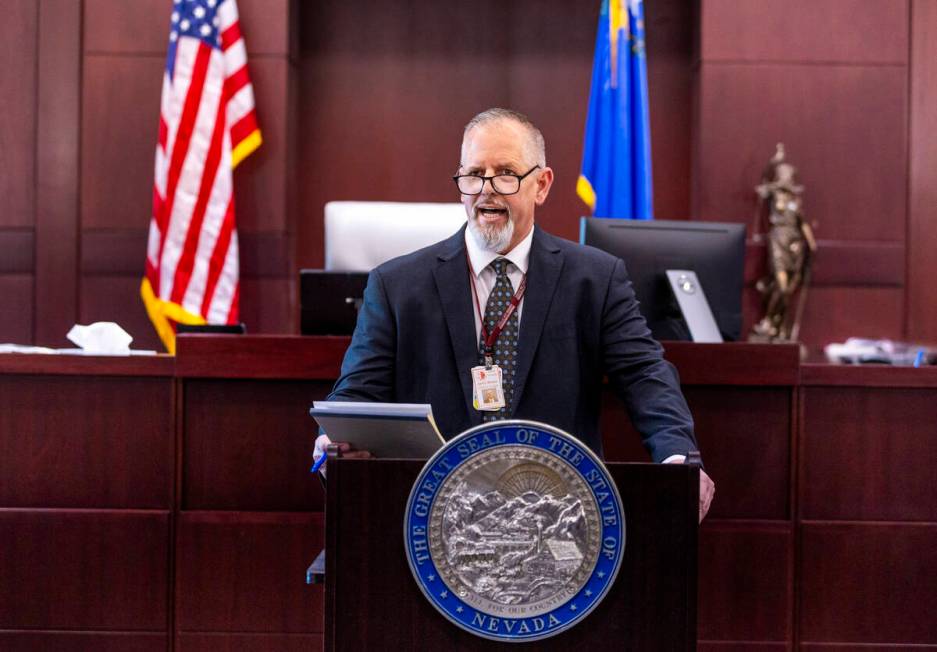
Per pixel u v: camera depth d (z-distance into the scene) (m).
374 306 3.31
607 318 3.28
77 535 4.18
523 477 2.43
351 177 8.62
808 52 8.00
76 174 7.95
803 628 4.18
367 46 8.63
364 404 2.61
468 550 2.42
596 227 4.74
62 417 4.20
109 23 7.93
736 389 4.20
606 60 7.66
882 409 4.21
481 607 2.41
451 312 3.23
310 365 4.17
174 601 4.19
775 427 4.21
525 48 8.63
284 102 7.95
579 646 2.42
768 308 7.73
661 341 4.40
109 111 7.93
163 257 7.50
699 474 2.45
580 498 2.42
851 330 8.02
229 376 4.18
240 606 4.18
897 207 8.00
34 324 7.98
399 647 2.44
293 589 4.18
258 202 7.95
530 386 3.18
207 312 7.50
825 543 4.18
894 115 7.98
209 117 7.54
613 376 3.28
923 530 4.18
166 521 4.18
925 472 4.20
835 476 4.20
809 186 8.00
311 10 8.60
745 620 4.18
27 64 7.96
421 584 2.42
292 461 4.21
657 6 8.58
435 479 2.43
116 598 4.17
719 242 4.84
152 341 7.98
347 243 4.91
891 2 7.98
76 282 7.97
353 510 2.46
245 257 7.95
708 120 8.02
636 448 4.23
